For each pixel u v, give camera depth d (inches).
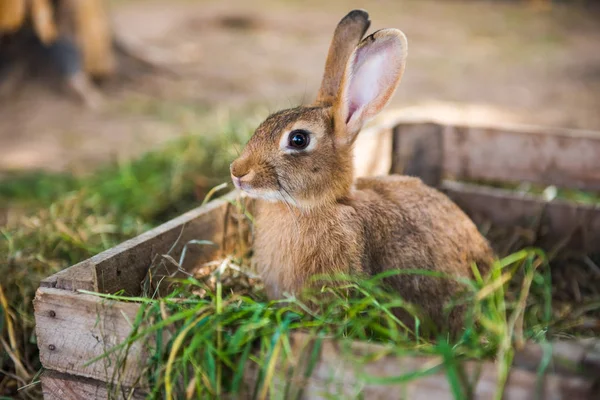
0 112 85.9
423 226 42.6
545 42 131.1
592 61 115.5
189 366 36.6
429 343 38.1
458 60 118.1
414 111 85.4
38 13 83.6
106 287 39.7
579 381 34.3
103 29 95.3
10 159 68.7
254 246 43.2
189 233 43.0
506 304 44.6
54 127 80.5
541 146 51.6
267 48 128.1
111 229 50.6
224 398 36.5
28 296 44.7
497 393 34.6
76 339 38.3
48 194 58.5
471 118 83.4
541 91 98.2
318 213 41.3
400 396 35.4
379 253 42.0
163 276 40.9
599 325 44.3
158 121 82.8
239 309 37.2
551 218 51.3
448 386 35.0
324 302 40.0
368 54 41.8
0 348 43.3
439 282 42.4
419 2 171.8
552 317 45.7
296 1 172.2
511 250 50.8
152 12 159.0
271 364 35.6
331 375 35.7
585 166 51.2
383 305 38.0
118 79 99.9
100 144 73.9
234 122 66.3
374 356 35.4
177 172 57.6
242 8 158.7
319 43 133.6
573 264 50.4
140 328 37.3
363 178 44.3
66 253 47.7
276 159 41.1
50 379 38.8
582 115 86.4
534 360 34.9
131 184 57.9
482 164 52.5
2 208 56.7
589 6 163.3
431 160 52.9
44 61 92.7
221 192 54.6
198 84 101.0
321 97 44.2
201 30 142.2
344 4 169.2
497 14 157.6
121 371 37.7
